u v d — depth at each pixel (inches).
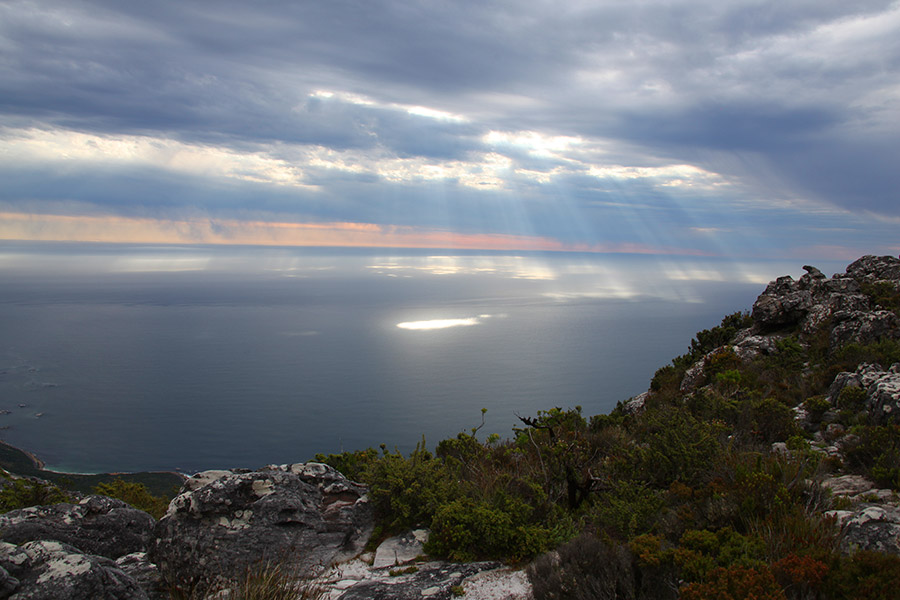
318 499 289.0
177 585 235.0
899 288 837.2
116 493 778.2
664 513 260.5
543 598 197.6
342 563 251.9
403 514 275.1
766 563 187.5
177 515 259.4
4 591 163.2
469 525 255.6
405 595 207.9
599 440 462.6
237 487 270.4
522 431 455.5
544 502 287.3
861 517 211.8
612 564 199.5
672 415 425.4
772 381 629.0
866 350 600.1
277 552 247.1
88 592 168.1
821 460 322.7
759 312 898.7
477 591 209.6
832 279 893.8
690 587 172.1
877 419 407.2
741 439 406.0
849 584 165.8
